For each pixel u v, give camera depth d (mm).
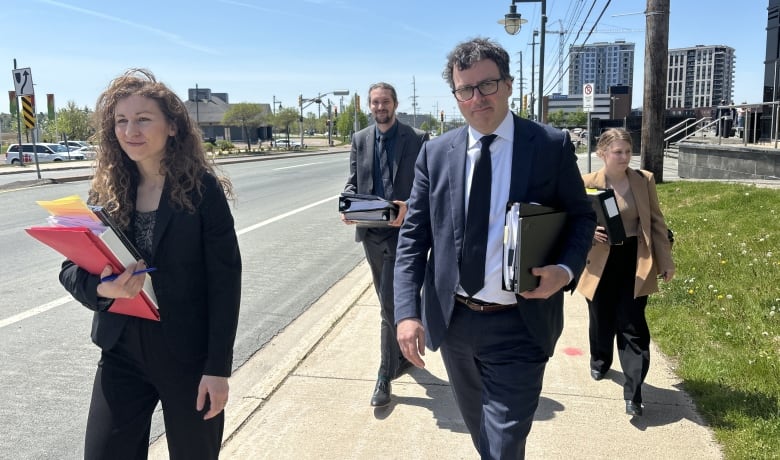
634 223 3881
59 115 69500
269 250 9578
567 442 3428
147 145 2148
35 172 28562
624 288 3834
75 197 2074
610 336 4176
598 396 4023
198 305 2227
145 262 2160
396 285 2518
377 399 3881
